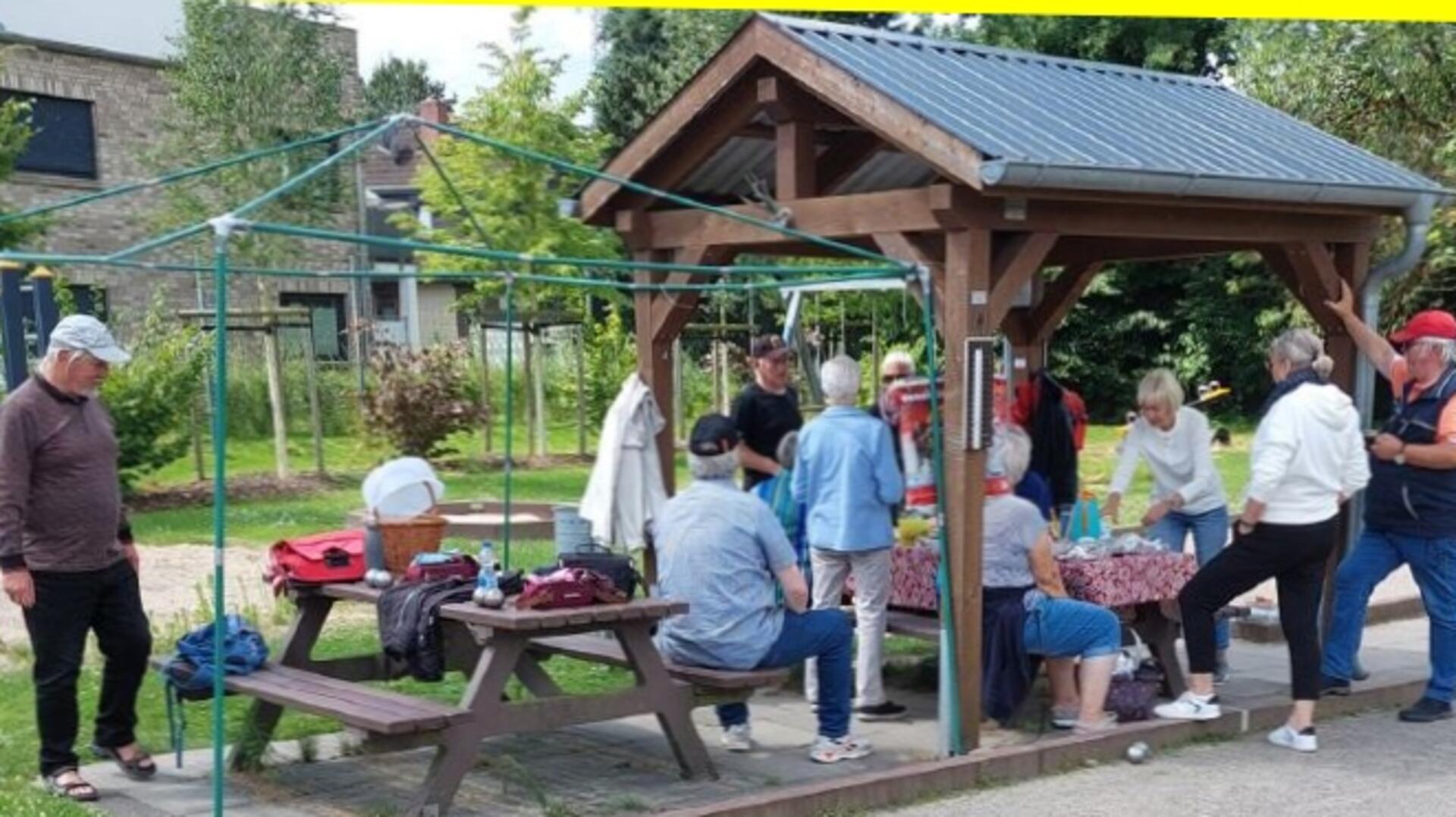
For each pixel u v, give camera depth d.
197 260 21.48
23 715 6.82
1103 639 6.34
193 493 15.73
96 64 22.86
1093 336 28.59
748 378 22.22
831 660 6.10
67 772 5.62
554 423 23.23
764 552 5.92
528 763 6.18
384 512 6.23
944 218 6.00
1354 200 7.04
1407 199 7.32
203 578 10.65
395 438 18.39
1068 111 6.75
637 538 7.18
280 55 21.39
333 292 25.89
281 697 5.36
